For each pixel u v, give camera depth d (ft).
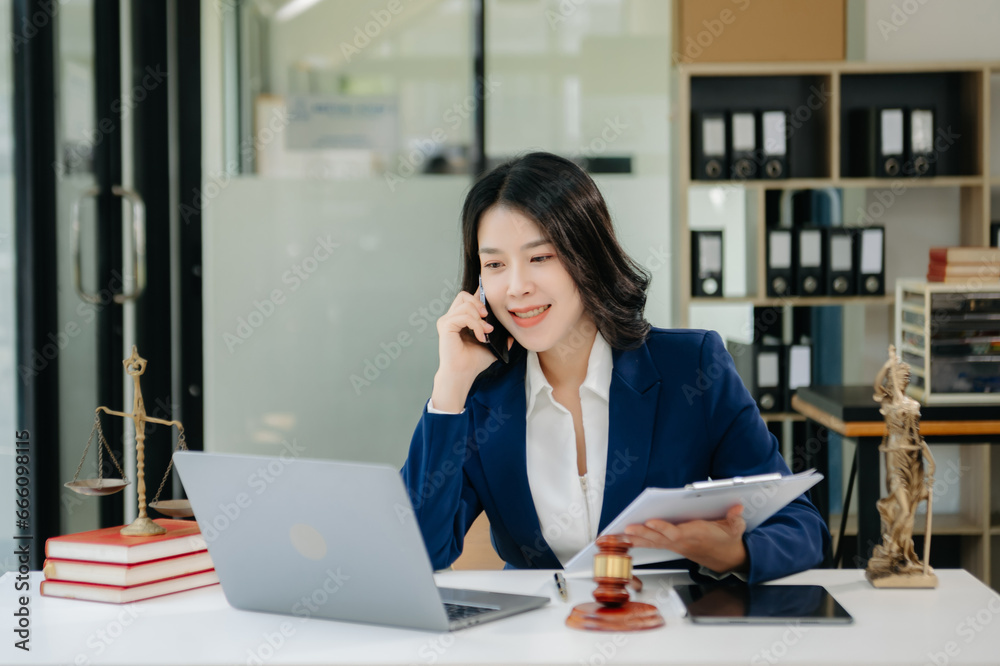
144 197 11.05
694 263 11.37
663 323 11.88
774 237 11.32
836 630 3.79
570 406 5.23
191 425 11.87
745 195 12.12
